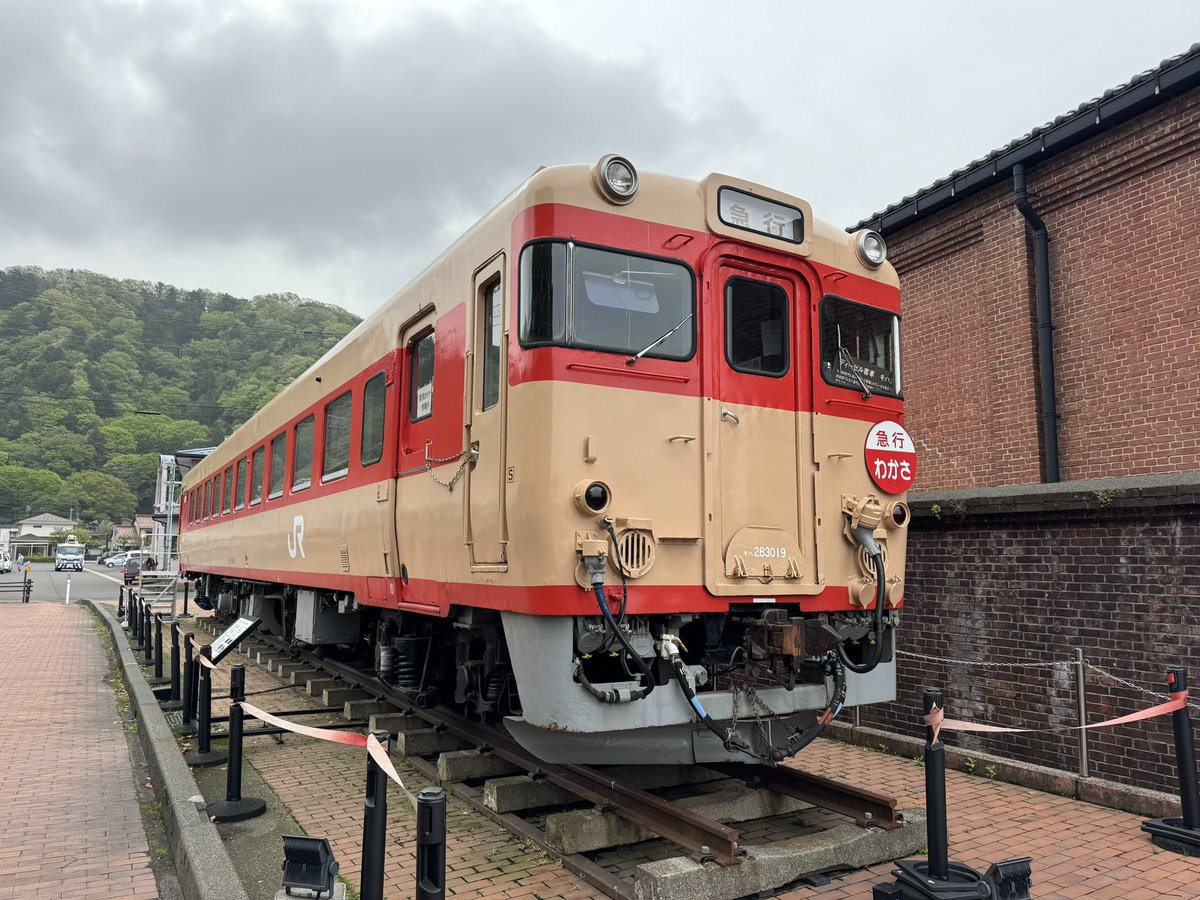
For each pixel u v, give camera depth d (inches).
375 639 328.2
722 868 147.0
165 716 317.4
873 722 271.9
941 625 249.9
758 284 192.9
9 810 215.5
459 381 202.1
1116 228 315.9
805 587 184.2
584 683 156.7
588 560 155.4
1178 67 278.5
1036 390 340.5
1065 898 151.7
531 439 161.3
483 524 181.2
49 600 1193.4
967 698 241.4
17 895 161.6
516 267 173.3
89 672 461.7
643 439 168.7
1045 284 338.3
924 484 391.9
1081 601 214.4
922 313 398.0
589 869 159.0
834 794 182.9
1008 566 232.4
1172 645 194.9
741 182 189.5
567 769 199.0
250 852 180.5
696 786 213.8
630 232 175.0
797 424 191.5
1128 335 310.5
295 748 272.2
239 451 497.0
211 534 579.2
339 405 311.3
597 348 166.2
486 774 224.1
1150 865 166.6
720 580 172.9
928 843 146.0
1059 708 217.5
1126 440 309.6
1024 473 343.6
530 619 161.2
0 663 493.7
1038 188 340.2
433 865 106.9
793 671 178.7
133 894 162.9
